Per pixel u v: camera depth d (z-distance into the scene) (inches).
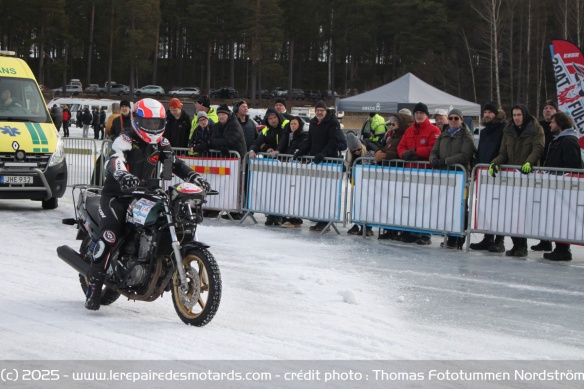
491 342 257.8
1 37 3804.1
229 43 4015.8
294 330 260.8
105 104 2314.2
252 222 545.3
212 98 3575.3
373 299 318.0
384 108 1018.7
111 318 270.4
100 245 269.4
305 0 3700.8
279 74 3415.4
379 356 233.6
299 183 514.0
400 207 473.4
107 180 268.2
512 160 437.1
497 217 441.4
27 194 547.8
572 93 518.0
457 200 451.8
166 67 4404.5
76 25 3917.3
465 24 3223.4
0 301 291.7
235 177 542.0
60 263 373.7
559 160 426.6
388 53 3860.7
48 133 564.7
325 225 517.3
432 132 469.4
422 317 291.1
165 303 298.5
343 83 4018.2
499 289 347.9
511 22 2674.7
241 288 330.6
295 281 347.6
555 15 2669.8
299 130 520.7
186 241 263.3
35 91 586.9
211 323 267.0
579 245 453.7
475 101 2778.1
